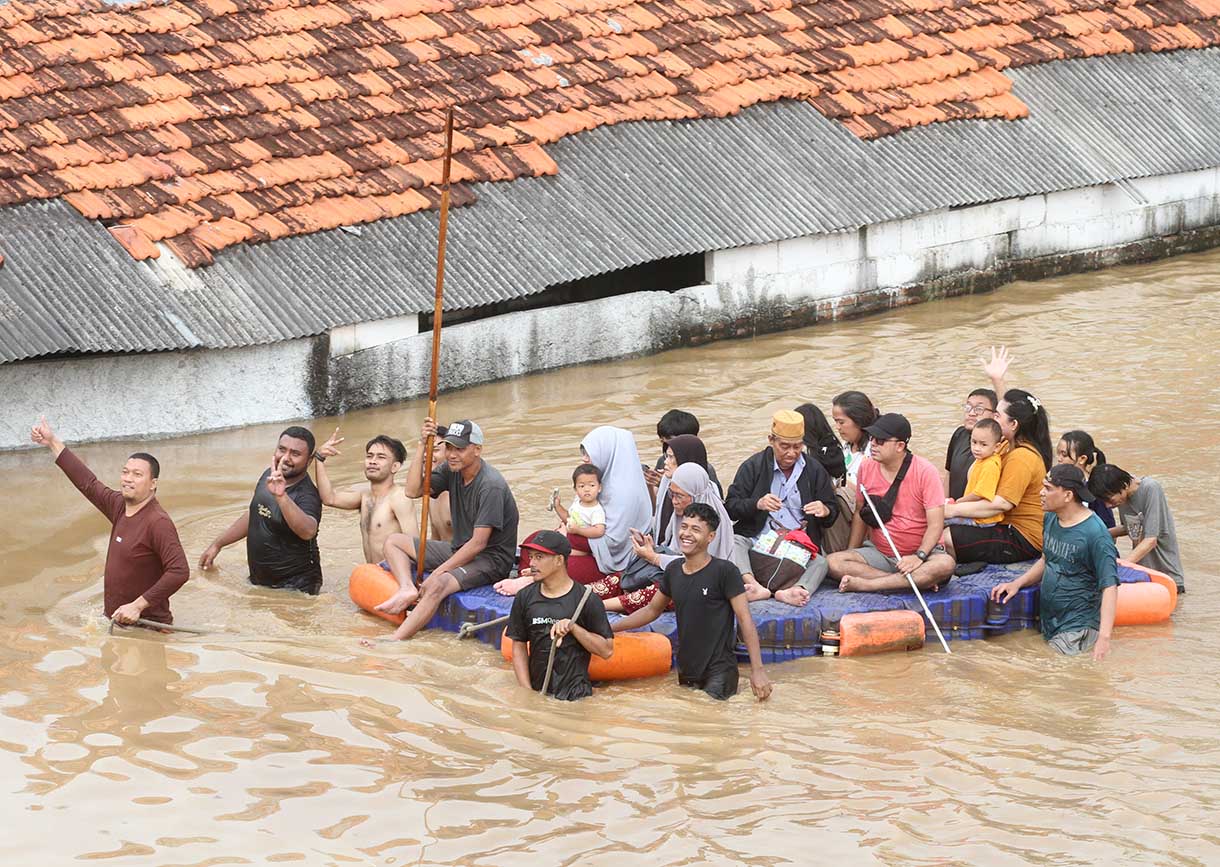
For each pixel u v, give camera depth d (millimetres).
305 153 24453
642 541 14906
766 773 12594
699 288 26328
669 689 14289
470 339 24188
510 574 16156
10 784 12180
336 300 22781
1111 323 26938
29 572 16984
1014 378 23891
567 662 13992
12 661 14492
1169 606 15773
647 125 27375
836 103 28938
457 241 24312
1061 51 31859
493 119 26156
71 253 21719
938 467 19859
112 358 21422
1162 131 31250
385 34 26891
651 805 12078
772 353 25844
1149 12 33781
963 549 16297
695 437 15797
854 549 16125
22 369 20906
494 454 21031
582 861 11266
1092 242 30531
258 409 22469
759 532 15953
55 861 11125
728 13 30016
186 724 13297
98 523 18578
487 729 13344
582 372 25031
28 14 24547
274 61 25625
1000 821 11820
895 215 27359
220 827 11641
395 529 16672
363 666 14625
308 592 16750
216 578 17062
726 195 26641
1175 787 12312
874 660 14930
